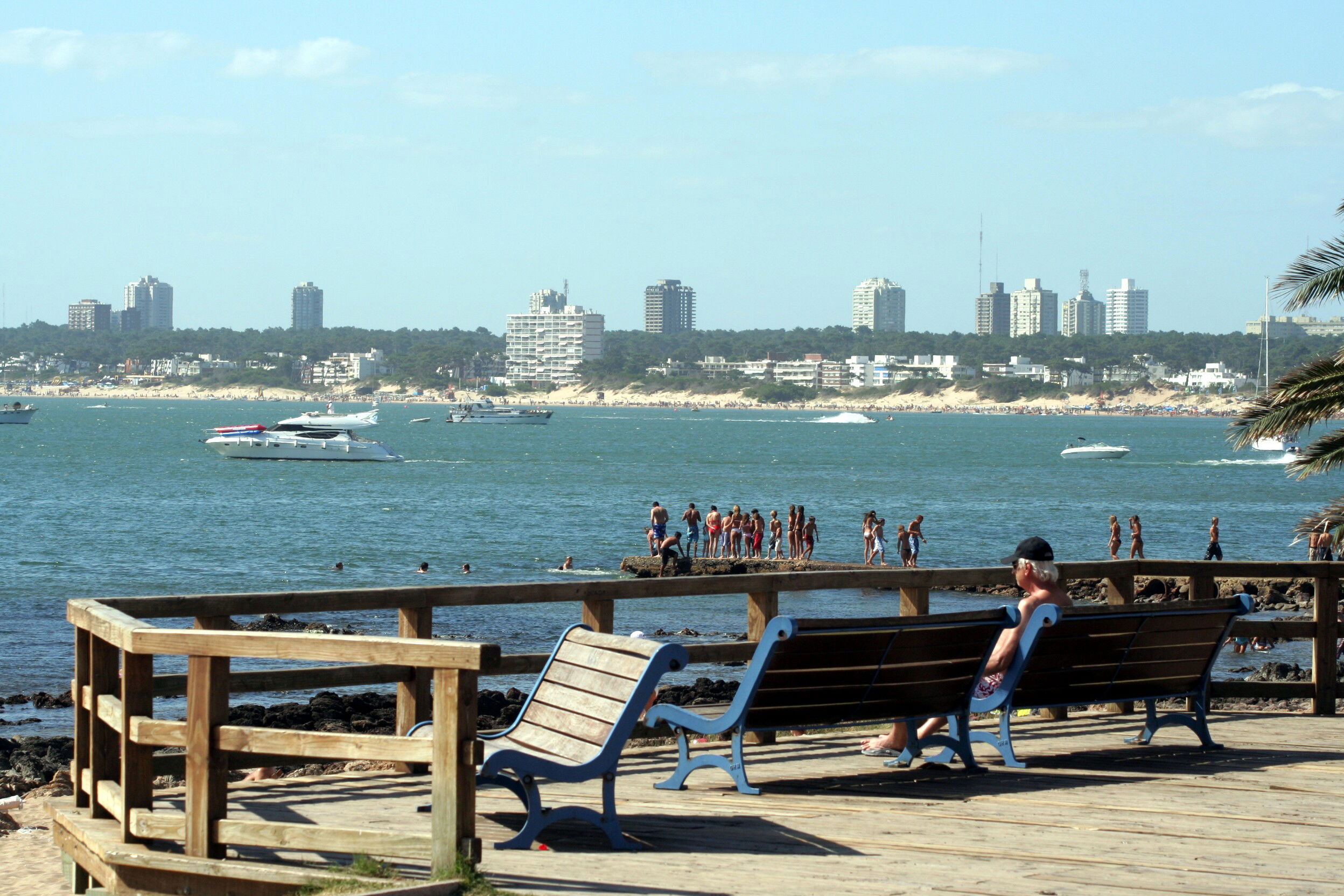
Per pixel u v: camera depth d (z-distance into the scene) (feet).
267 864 36.17
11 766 98.07
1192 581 63.10
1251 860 38.88
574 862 37.70
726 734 59.52
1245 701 104.47
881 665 46.98
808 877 36.40
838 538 355.77
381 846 33.99
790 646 44.37
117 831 39.81
